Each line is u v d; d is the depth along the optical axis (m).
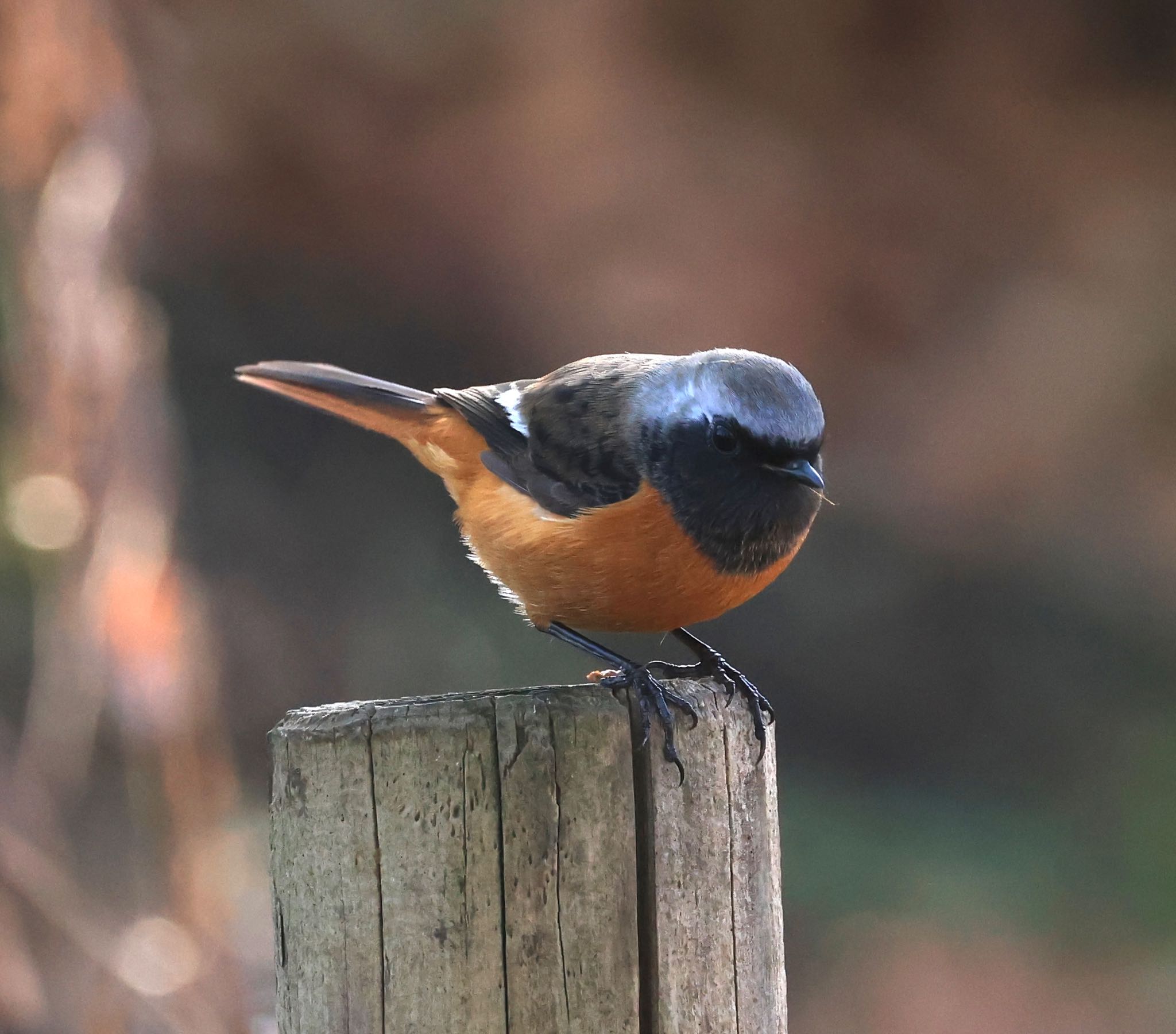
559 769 4.22
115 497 8.54
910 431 17.02
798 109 15.80
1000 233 16.39
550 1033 4.17
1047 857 15.89
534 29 15.30
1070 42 15.67
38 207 8.94
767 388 6.05
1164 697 17.47
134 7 14.29
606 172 15.90
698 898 4.41
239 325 17.41
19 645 13.73
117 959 8.26
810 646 17.80
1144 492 17.03
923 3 15.39
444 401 7.30
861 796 16.97
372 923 4.20
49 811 8.59
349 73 15.48
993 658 17.77
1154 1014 13.60
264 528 17.72
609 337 16.61
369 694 16.98
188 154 15.60
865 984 14.35
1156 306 16.44
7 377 10.63
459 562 18.22
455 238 16.53
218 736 8.80
